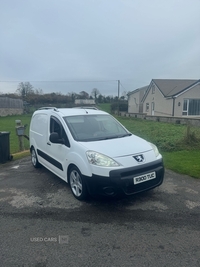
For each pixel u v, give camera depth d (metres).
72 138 4.12
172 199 3.92
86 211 3.51
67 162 4.11
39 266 2.32
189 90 26.67
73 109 5.35
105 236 2.84
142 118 28.16
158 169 3.81
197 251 2.54
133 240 2.75
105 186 3.42
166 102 28.62
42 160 5.51
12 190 4.47
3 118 32.28
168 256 2.46
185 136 8.66
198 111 27.36
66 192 4.29
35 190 4.44
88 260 2.41
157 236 2.83
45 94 55.88
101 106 55.31
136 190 3.59
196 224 3.11
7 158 6.94
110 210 3.53
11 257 2.46
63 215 3.39
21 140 8.68
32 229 3.02
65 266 2.32
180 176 5.21
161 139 9.24
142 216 3.33
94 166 3.48
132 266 2.31
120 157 3.56
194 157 6.95
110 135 4.57
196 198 3.96
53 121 4.93
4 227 3.08
